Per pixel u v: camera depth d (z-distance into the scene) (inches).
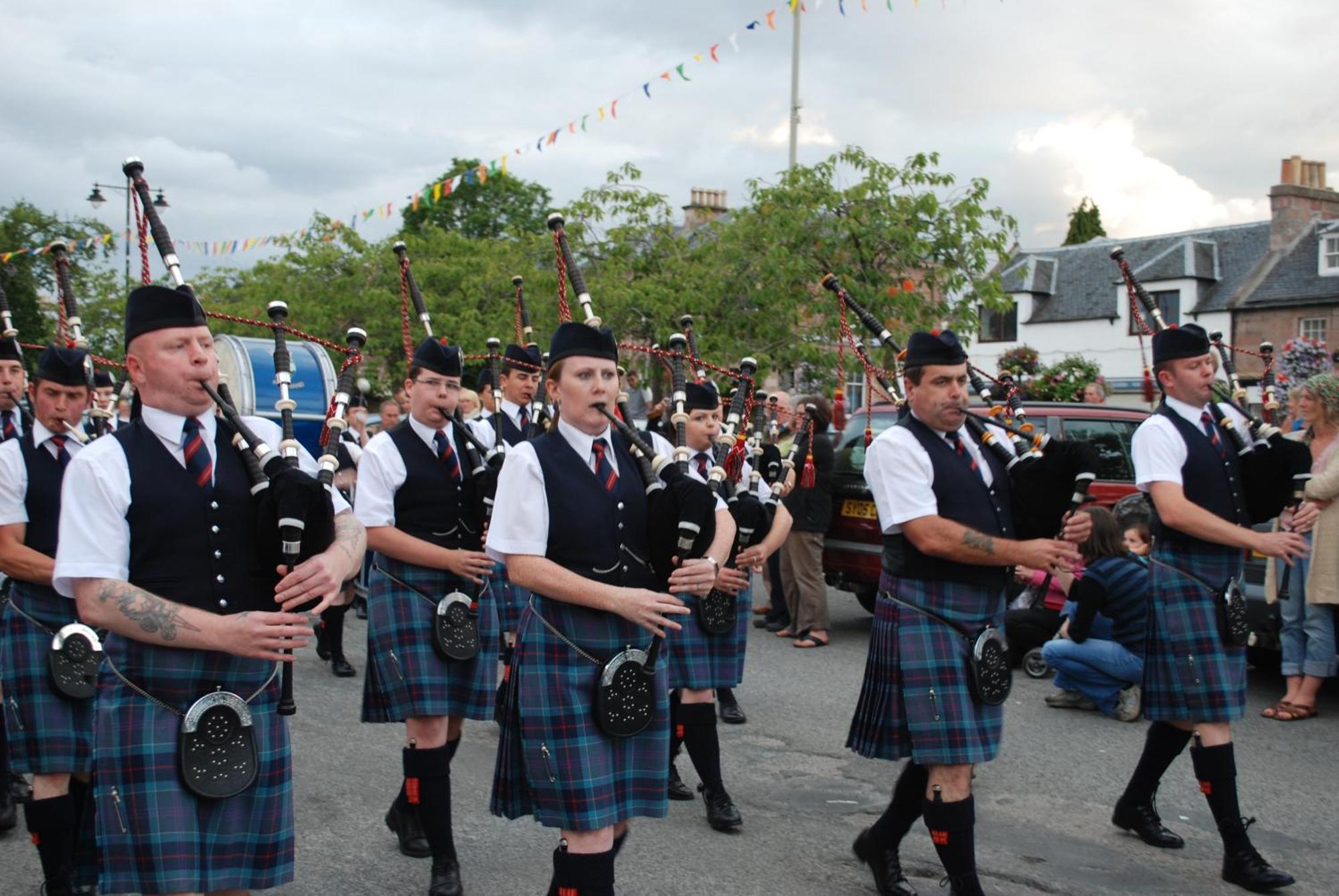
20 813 158.7
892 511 122.4
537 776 105.1
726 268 414.3
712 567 106.3
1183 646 139.0
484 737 200.7
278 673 96.7
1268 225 919.0
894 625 124.6
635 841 149.3
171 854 89.3
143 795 89.9
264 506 92.6
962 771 121.6
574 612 105.8
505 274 554.6
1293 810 161.9
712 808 153.9
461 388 153.6
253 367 353.4
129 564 91.4
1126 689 208.7
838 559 280.5
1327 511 204.8
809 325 420.8
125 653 91.5
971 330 413.1
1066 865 141.7
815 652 266.7
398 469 144.1
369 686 142.1
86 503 89.4
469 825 154.5
